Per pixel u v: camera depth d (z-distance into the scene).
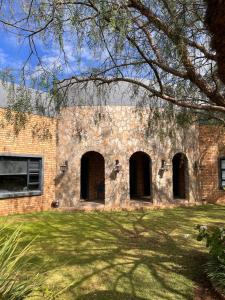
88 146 16.23
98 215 14.70
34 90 6.35
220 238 6.50
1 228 4.68
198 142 18.77
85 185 18.88
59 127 16.28
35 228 11.61
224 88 5.99
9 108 6.37
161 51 5.88
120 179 16.45
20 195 14.69
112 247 9.08
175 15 5.43
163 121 8.32
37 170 15.59
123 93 7.50
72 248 8.94
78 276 6.74
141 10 5.51
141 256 8.20
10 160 14.32
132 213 15.27
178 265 7.50
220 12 3.53
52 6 5.10
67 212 15.53
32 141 15.10
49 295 4.96
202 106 6.12
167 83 6.88
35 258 7.80
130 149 16.67
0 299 3.26
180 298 5.77
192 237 10.30
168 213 15.22
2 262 3.59
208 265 6.77
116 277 6.73
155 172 16.94
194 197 18.19
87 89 6.89
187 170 18.08
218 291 5.84
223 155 18.50
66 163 16.25
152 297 5.80
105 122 16.41
